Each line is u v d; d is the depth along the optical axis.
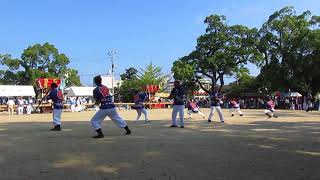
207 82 77.94
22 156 10.18
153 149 11.19
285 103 54.81
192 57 70.81
